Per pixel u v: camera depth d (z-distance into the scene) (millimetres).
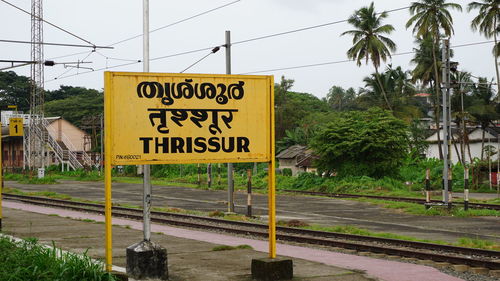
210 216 23000
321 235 16516
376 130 38938
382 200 30484
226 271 9398
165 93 8320
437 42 61500
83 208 25172
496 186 43156
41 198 31219
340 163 40656
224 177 52875
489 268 10969
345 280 8656
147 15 8656
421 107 101125
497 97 64875
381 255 12633
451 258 11633
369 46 59844
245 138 8672
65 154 71750
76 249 11906
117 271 8375
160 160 8266
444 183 25516
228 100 8617
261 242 13906
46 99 115500
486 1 54406
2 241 9945
